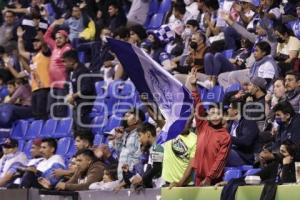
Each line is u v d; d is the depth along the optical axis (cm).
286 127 2922
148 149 3106
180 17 4119
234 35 3831
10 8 4947
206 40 3778
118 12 4384
